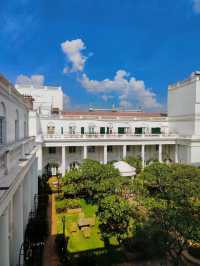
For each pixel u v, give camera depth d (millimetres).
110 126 59312
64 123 56406
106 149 54781
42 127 55125
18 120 21828
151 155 60531
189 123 54438
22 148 20203
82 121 57500
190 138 51906
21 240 18594
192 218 17406
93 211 32812
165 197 27766
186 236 16594
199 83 51969
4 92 15305
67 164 55438
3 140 16125
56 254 21750
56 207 33500
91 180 35656
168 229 17609
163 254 20016
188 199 25328
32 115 43188
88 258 20234
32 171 28672
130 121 60562
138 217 22344
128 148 59156
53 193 41312
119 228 22734
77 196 37844
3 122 16109
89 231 25812
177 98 59344
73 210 33125
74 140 52562
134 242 21500
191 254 20875
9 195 12320
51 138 51219
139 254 21219
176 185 28406
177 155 58500
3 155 13188
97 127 58469
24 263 18891
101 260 20641
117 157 58500
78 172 36875
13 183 12828
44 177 47562
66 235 25531
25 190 23594
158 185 32500
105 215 22703
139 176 36500
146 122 61781
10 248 18297
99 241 24141
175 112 60312
